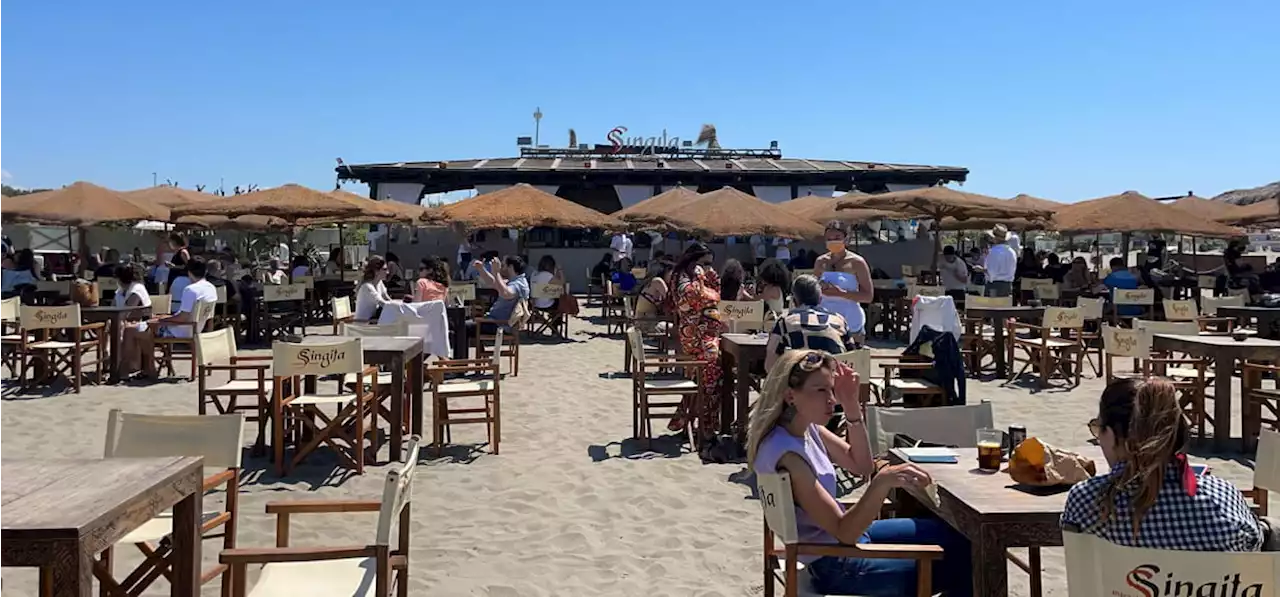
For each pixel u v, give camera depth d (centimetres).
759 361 744
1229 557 251
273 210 1425
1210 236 1741
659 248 2675
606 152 3194
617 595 448
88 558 262
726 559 498
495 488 632
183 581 332
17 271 1424
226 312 1361
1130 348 818
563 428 823
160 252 1855
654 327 1310
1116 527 274
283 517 366
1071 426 855
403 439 749
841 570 343
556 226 1614
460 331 1146
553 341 1466
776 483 322
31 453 715
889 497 406
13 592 435
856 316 817
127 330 1048
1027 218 1466
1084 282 1761
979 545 303
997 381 1114
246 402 928
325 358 654
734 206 1553
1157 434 273
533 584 459
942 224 2080
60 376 1016
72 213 1364
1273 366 830
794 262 2241
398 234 2675
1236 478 677
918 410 470
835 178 2814
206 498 595
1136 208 1714
